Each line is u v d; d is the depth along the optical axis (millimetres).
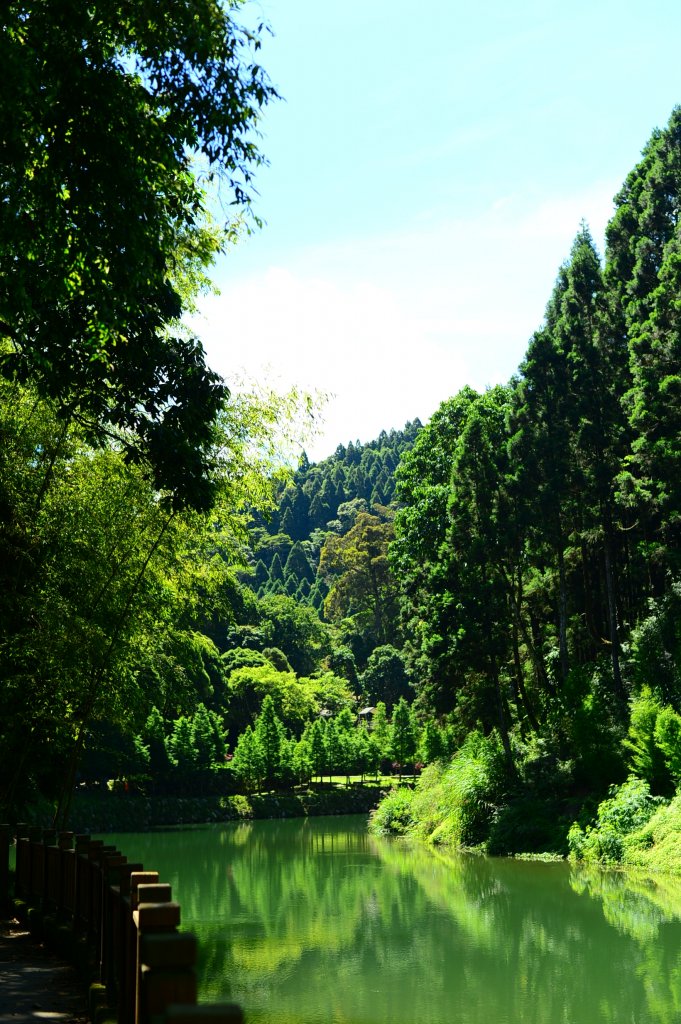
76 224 10891
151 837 47688
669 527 38312
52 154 10289
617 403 39312
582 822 31703
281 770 68000
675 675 31922
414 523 43219
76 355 13070
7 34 9516
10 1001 8047
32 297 11781
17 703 16250
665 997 15086
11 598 15484
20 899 12773
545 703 40688
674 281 36719
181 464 13953
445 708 39781
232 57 10672
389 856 35531
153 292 13195
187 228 12898
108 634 16938
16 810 19797
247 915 22625
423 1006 14719
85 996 8211
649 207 43125
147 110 11422
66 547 16188
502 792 36594
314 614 110875
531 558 41406
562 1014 14250
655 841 28234
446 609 38438
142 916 4793
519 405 39281
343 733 75750
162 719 58438
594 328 43812
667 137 44156
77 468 17312
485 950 18516
